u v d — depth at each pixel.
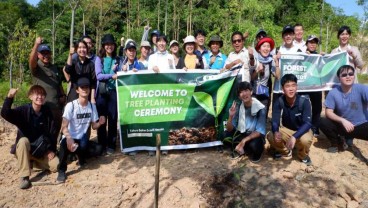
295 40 6.61
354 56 6.09
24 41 19.80
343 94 5.35
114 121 5.69
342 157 5.61
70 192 4.75
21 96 15.45
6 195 4.68
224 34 23.95
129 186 4.82
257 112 5.12
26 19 39.69
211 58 6.39
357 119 5.33
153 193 4.67
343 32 6.28
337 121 5.34
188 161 5.41
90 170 5.27
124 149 5.66
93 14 24.98
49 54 5.48
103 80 5.46
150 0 31.86
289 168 5.12
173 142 5.68
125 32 27.23
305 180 4.88
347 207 4.49
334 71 6.24
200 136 5.70
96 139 6.50
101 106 5.56
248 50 5.44
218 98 5.68
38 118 4.96
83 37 6.16
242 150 5.13
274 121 5.11
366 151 5.94
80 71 5.58
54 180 5.04
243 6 25.80
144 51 6.13
